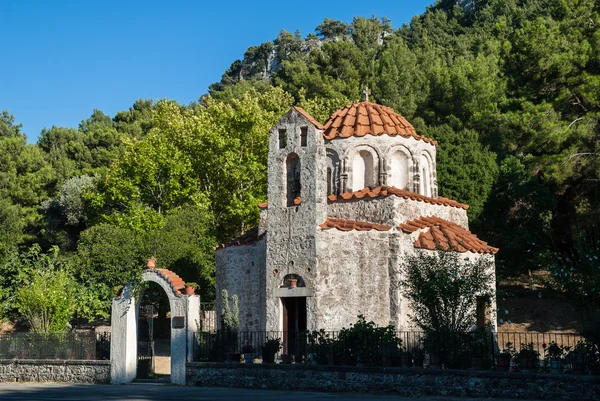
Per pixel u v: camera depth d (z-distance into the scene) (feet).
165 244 124.67
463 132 142.10
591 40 123.65
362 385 66.49
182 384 77.30
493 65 182.80
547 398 57.31
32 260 128.16
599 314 60.29
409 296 75.00
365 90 103.91
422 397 61.77
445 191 134.62
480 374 60.85
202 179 152.46
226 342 78.43
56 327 102.01
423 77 191.11
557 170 116.78
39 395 68.44
